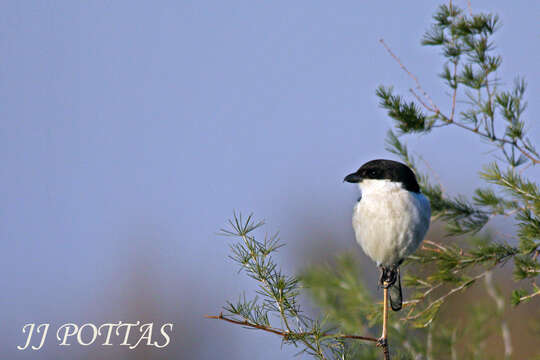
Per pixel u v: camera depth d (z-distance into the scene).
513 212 7.89
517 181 7.52
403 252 8.44
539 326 8.12
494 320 6.27
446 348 6.33
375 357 6.54
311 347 6.52
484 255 7.54
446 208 8.70
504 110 7.99
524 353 9.04
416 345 6.52
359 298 7.21
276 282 6.67
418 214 8.23
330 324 6.82
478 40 8.23
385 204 8.26
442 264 7.76
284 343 6.55
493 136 8.13
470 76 8.23
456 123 8.38
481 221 8.41
